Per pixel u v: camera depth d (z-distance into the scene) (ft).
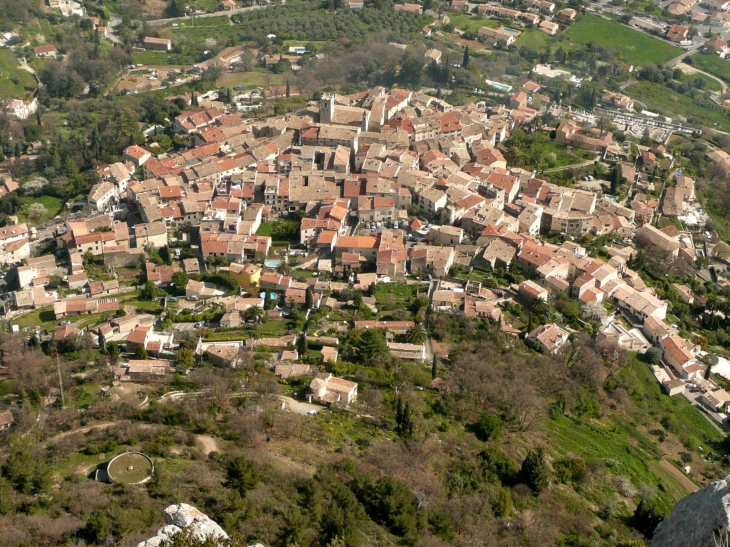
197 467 628.28
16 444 622.54
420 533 602.44
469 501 654.53
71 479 609.83
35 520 540.93
